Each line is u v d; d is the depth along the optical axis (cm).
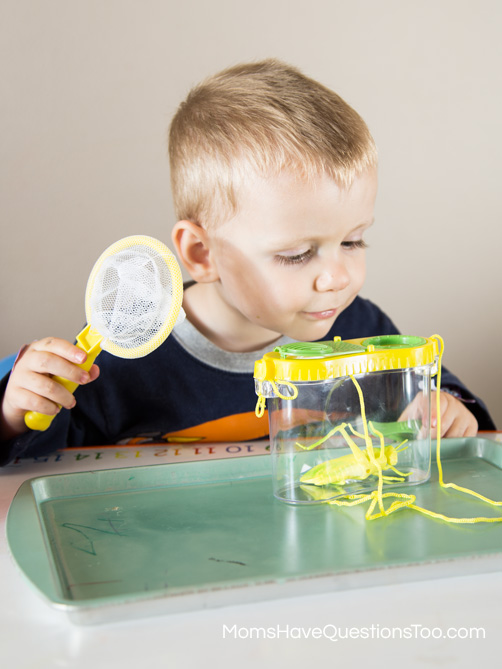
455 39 159
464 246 166
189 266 85
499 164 164
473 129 162
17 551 45
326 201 72
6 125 144
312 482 55
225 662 35
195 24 148
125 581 42
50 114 145
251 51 151
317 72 154
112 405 96
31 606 41
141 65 147
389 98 158
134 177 149
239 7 149
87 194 148
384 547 46
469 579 42
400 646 36
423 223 163
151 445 79
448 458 67
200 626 38
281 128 74
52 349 67
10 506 53
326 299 76
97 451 77
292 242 74
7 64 143
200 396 97
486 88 161
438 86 159
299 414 54
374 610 39
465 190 164
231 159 75
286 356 54
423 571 42
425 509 53
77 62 145
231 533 49
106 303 59
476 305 168
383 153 159
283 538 48
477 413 90
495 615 39
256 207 74
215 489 60
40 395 68
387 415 56
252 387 98
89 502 57
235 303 82
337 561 44
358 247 78
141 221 150
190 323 95
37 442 75
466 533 48
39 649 36
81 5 144
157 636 37
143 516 54
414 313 166
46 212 147
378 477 55
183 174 83
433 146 161
